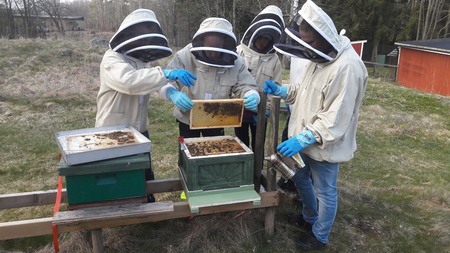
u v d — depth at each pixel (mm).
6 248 2889
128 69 2549
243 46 3500
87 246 2781
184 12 27906
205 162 2498
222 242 2932
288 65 14359
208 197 2541
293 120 2805
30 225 2365
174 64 3043
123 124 2812
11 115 6574
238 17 24641
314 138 2402
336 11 27734
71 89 8211
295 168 2635
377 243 3129
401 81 17047
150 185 2994
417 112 8172
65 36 22750
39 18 26391
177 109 3256
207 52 2695
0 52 11703
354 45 18562
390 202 3873
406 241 3174
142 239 2975
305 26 2309
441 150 5793
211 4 25406
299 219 3246
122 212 2379
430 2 24719
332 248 3012
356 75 2350
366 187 4219
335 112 2336
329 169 2629
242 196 2576
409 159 5262
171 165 4590
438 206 3854
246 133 3695
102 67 2666
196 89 3012
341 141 2523
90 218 2312
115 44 2629
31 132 5730
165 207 2463
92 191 2381
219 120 2715
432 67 14781
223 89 3012
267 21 3264
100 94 2854
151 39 2523
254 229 3084
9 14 24094
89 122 6336
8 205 2789
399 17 26891
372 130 6605
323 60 2404
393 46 27203
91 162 2295
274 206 2852
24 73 9852
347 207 3664
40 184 4051
